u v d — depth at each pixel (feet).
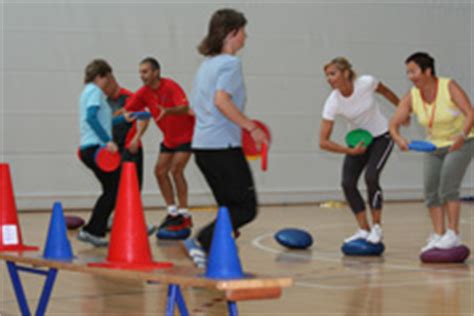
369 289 18.11
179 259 23.31
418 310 15.46
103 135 25.30
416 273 20.62
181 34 43.34
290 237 26.17
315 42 45.96
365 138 23.66
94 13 41.88
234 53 16.85
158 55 43.06
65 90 41.63
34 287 18.60
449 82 21.58
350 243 24.54
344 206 44.60
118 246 12.28
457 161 21.93
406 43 47.70
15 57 40.88
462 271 21.01
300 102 45.88
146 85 28.35
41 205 41.50
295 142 45.96
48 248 13.51
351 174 24.58
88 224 26.48
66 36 41.50
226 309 15.78
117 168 25.66
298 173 46.14
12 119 40.96
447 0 48.32
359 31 46.73
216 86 16.05
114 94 29.19
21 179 41.16
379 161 23.86
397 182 48.26
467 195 49.78
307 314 15.24
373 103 23.67
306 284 18.85
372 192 24.12
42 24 41.14
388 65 47.42
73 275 20.40
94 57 42.01
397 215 38.86
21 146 41.11
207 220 36.47
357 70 46.83
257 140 15.76
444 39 48.44
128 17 42.45
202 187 43.98
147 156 43.09
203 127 16.51
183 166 29.40
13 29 40.78
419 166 48.62
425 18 47.98
